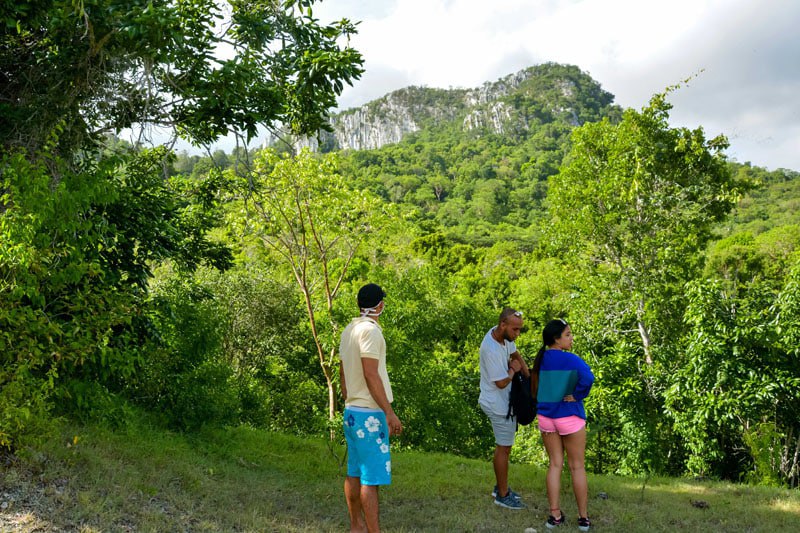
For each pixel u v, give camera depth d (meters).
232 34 7.62
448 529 4.91
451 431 16.31
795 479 10.11
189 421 7.88
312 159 18.03
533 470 7.53
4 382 4.56
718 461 11.77
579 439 5.04
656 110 19.05
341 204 18.88
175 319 8.47
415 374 15.74
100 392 6.42
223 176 11.43
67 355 5.09
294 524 4.74
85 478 4.57
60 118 6.78
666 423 12.33
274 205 18.05
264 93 7.77
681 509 5.73
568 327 5.22
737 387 10.41
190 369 8.60
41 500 4.01
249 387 16.48
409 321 17.00
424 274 18.28
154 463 5.51
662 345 15.81
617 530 5.01
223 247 11.64
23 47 7.08
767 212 112.88
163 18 6.05
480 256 75.75
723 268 50.12
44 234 4.96
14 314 4.55
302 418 20.25
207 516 4.55
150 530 3.94
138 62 7.00
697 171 19.62
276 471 6.69
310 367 22.50
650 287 16.69
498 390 5.49
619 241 18.23
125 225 8.04
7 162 5.33
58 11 6.00
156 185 8.84
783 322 10.09
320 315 20.67
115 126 7.60
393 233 20.75
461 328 19.27
